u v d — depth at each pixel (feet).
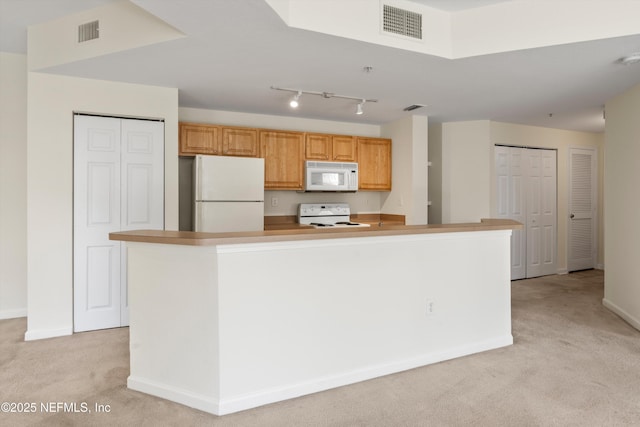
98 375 8.52
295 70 10.84
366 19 8.93
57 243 11.20
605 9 8.66
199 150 14.14
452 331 9.52
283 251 7.49
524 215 19.10
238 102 14.32
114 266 11.85
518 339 10.77
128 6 9.28
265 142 15.28
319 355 7.89
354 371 8.26
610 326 11.85
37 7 9.66
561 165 20.18
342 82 11.93
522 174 19.04
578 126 19.35
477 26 9.75
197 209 13.04
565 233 20.45
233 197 13.46
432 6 9.67
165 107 12.27
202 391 7.12
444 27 9.89
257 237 6.95
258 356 7.27
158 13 7.54
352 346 8.25
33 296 10.96
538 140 19.36
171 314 7.39
